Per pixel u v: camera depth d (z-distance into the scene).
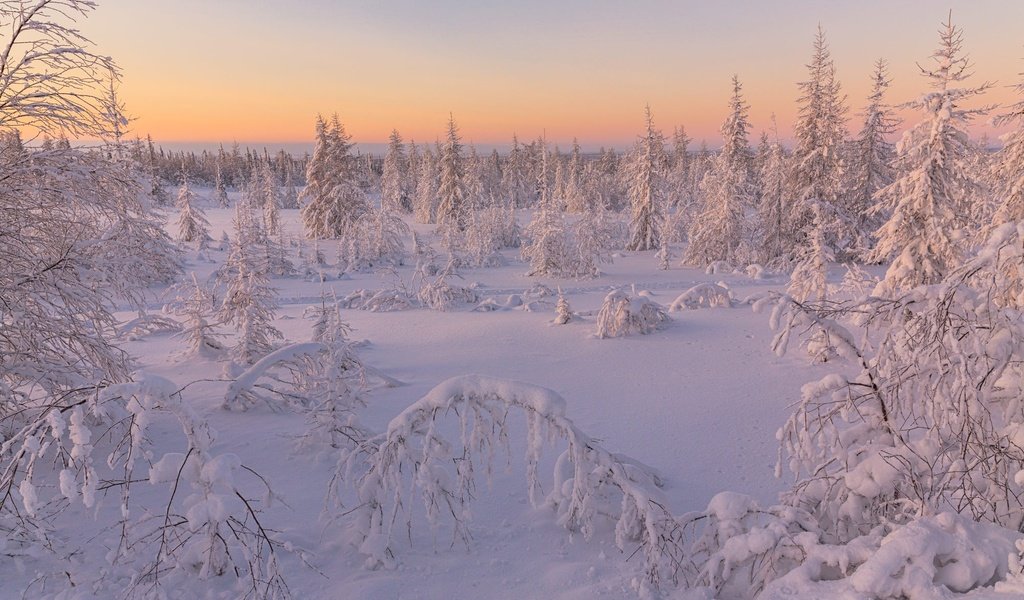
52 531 5.11
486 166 90.06
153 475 4.13
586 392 11.37
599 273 32.88
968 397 4.12
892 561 3.57
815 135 33.16
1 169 7.12
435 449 5.19
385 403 10.37
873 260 16.27
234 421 9.11
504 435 5.39
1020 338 4.16
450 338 16.80
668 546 5.03
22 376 7.08
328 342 8.75
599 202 37.59
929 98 14.81
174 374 12.33
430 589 4.55
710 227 35.47
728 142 38.34
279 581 4.41
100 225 8.09
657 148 44.06
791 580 3.94
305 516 5.86
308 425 8.78
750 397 10.91
